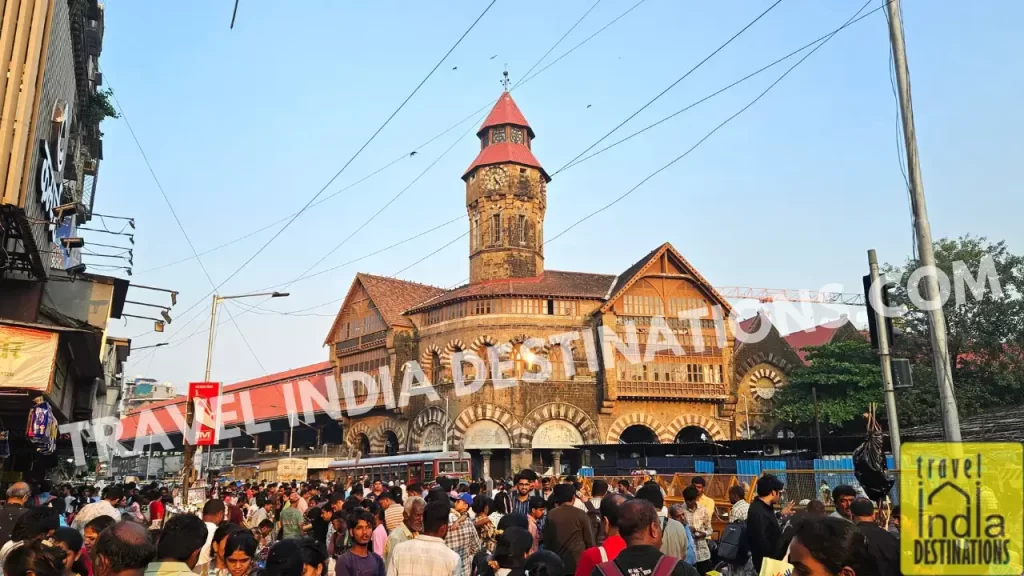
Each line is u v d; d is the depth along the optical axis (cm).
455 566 742
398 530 966
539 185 5828
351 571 844
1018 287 3947
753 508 909
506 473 5003
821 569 425
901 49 1156
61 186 2689
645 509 563
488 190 5709
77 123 3089
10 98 1828
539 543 1281
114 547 511
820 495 1997
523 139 5916
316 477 5184
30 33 1884
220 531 760
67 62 2498
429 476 4306
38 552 559
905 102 1141
